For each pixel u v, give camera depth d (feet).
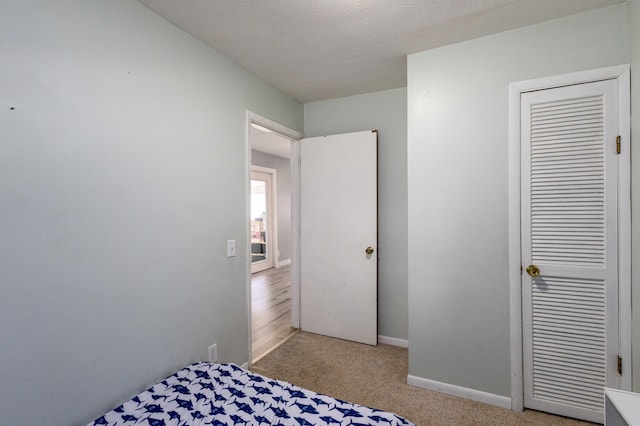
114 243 4.52
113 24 4.53
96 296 4.29
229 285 6.81
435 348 6.55
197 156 6.02
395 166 8.84
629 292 5.12
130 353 4.74
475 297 6.18
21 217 3.56
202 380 4.96
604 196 5.30
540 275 5.74
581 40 5.34
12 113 3.49
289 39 6.14
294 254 10.27
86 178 4.18
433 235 6.53
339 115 9.62
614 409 3.25
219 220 6.54
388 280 8.93
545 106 5.64
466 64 6.21
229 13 5.26
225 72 6.80
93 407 4.25
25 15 3.59
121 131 4.63
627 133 5.08
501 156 5.93
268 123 8.35
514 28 5.80
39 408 3.71
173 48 5.54
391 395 6.38
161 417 4.06
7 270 3.46
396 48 6.51
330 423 3.82
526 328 5.85
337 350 8.52
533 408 5.84
